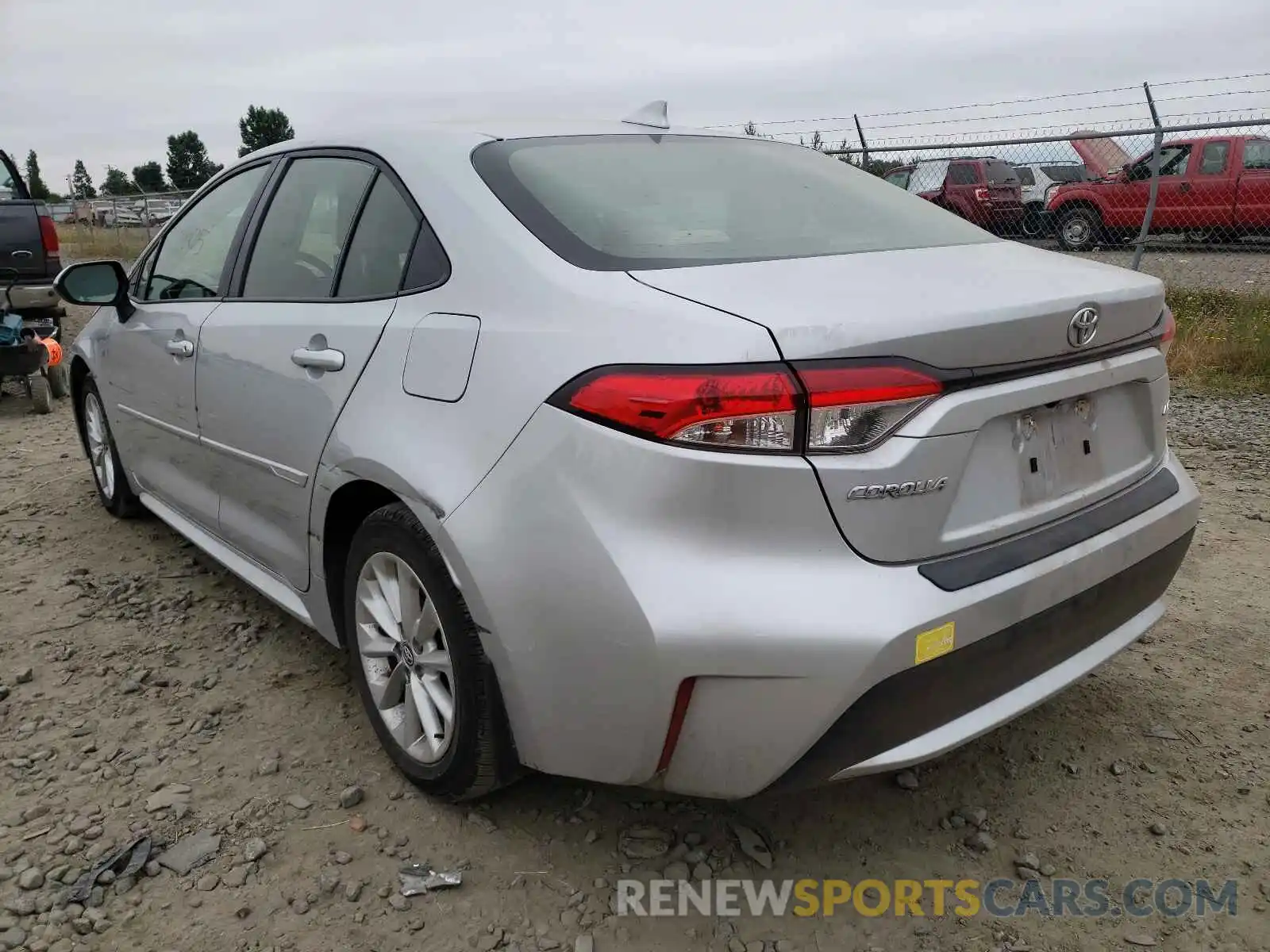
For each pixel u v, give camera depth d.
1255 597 3.71
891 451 1.89
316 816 2.52
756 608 1.85
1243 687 3.11
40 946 2.10
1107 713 2.98
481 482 2.15
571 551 1.99
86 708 3.04
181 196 21.98
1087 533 2.25
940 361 1.93
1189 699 3.05
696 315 1.93
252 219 3.30
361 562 2.62
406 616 2.49
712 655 1.86
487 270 2.30
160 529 4.60
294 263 3.00
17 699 3.10
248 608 3.73
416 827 2.47
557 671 2.06
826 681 1.85
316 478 2.70
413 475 2.27
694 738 1.96
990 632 2.01
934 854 2.40
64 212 28.30
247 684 3.18
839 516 1.88
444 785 2.45
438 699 2.43
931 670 1.94
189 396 3.42
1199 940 2.12
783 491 1.85
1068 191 13.48
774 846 2.42
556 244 2.27
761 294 2.00
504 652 2.14
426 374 2.34
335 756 2.78
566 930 2.16
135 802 2.58
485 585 2.12
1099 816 2.52
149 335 3.73
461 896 2.25
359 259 2.72
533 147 2.68
